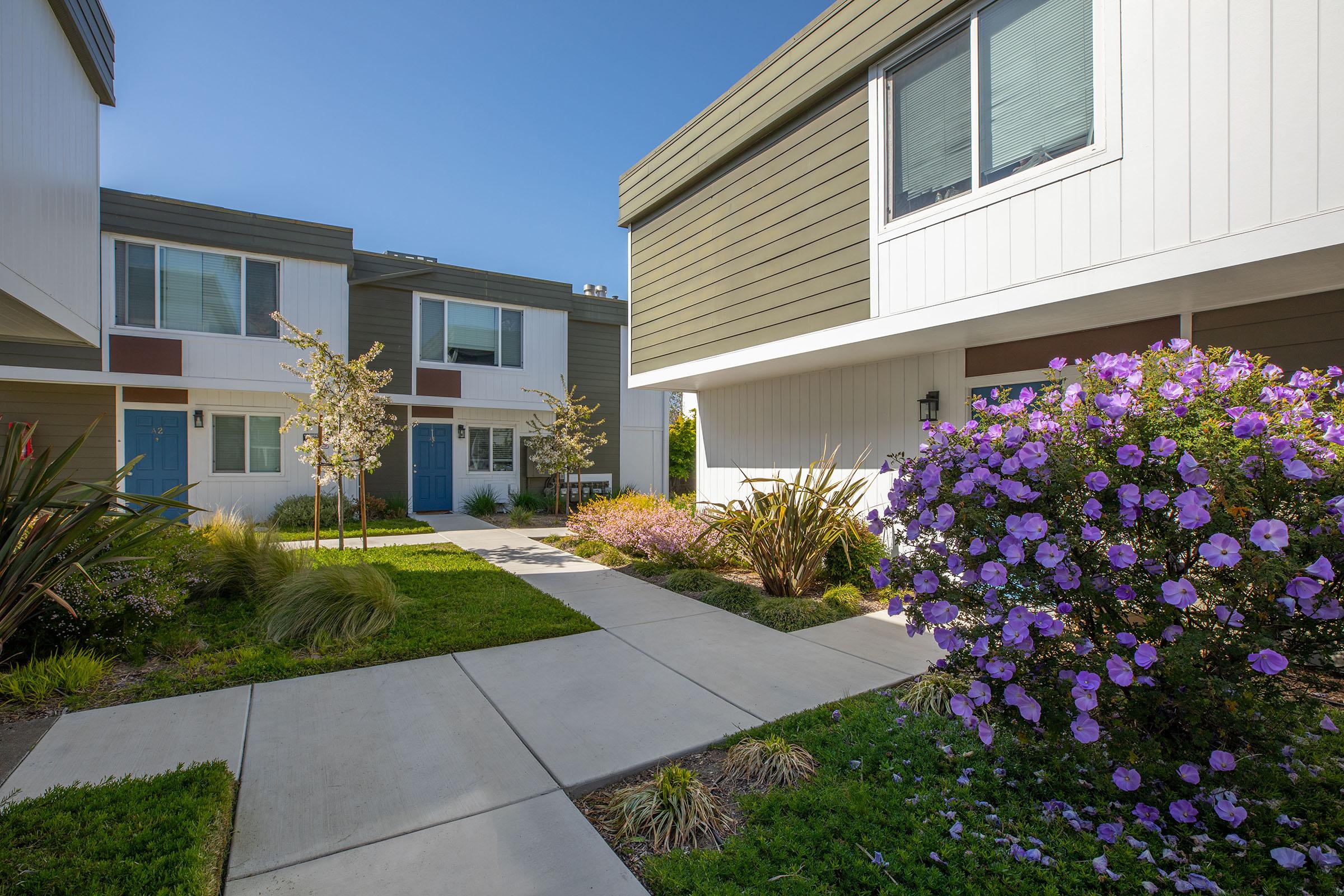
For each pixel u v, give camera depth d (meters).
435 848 2.23
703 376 8.25
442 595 5.84
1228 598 2.17
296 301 11.68
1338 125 3.22
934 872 2.00
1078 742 2.36
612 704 3.47
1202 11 3.67
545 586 6.52
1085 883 1.99
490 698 3.55
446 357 13.71
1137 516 2.38
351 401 8.07
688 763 2.88
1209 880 1.93
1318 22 3.29
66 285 5.29
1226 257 3.57
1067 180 4.25
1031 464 2.39
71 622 3.90
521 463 14.83
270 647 4.32
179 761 2.79
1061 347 5.38
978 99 4.81
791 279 6.46
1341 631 2.13
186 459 11.03
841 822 2.30
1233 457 2.22
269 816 2.39
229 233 10.95
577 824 2.39
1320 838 2.13
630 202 9.02
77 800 2.31
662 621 5.18
